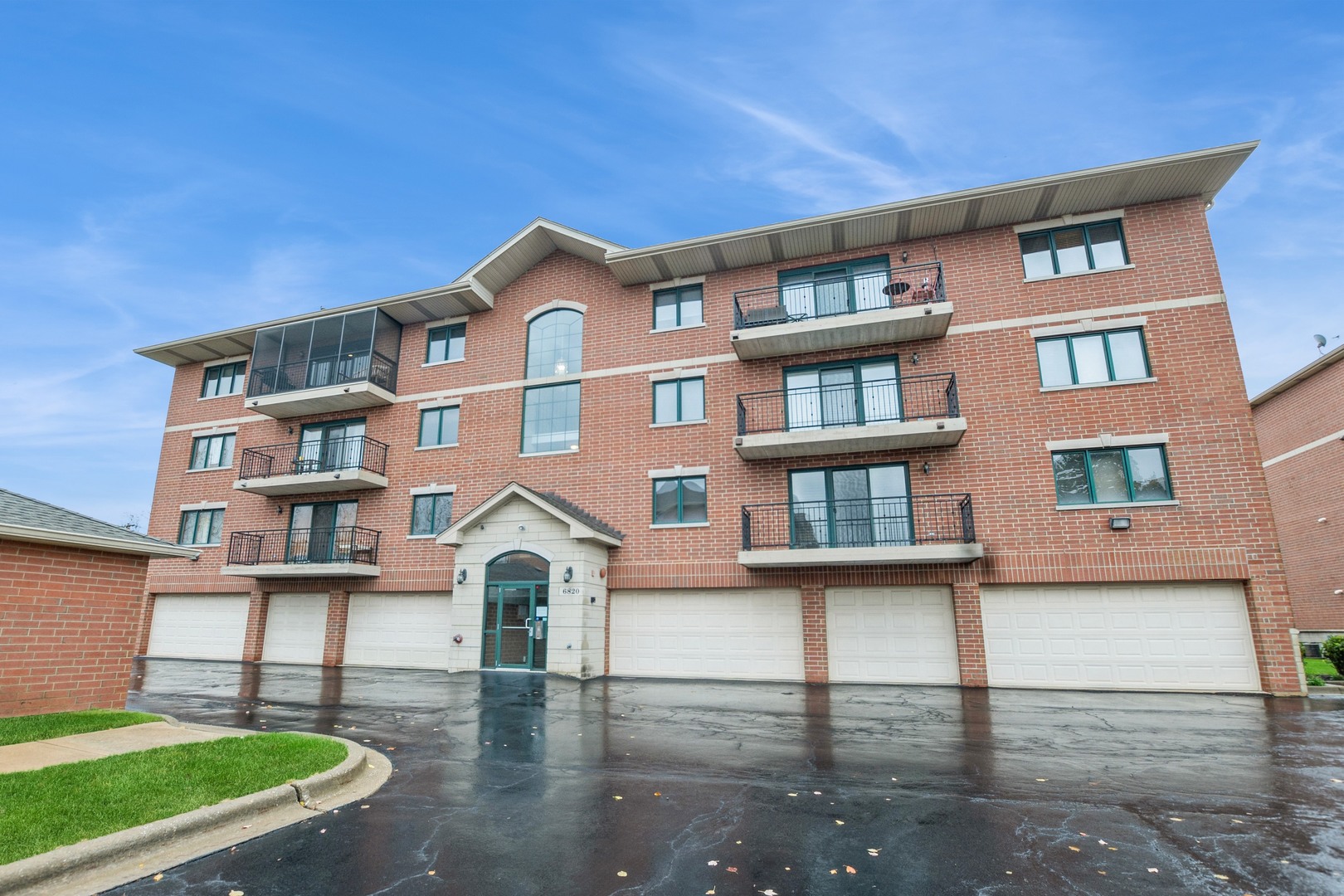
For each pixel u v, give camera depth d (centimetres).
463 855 492
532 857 488
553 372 2002
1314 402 2295
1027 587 1495
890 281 1714
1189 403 1454
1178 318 1500
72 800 536
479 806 604
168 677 1586
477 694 1326
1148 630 1411
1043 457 1519
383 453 2117
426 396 2116
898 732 955
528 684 1468
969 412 1591
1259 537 1364
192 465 2395
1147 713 1114
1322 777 704
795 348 1722
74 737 780
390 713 1085
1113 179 1505
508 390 2023
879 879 456
